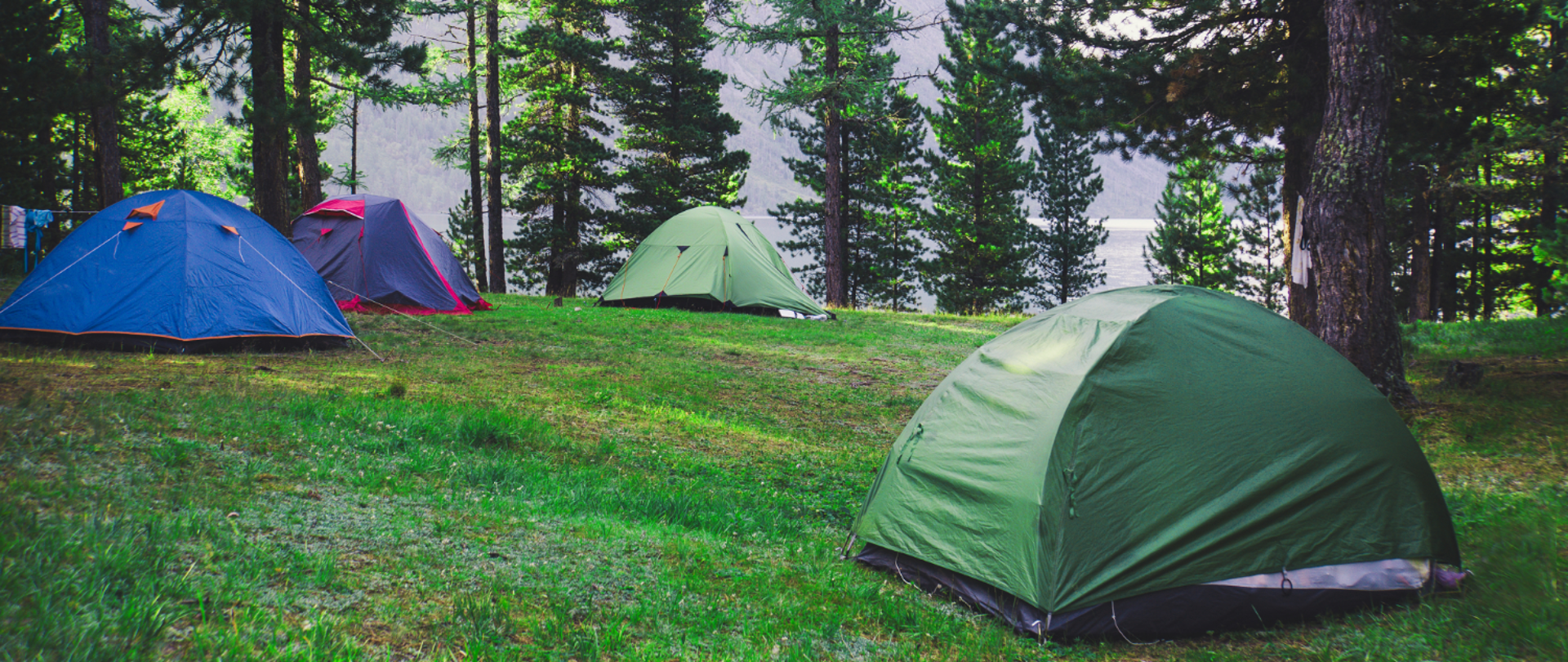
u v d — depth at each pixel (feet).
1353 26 29.53
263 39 51.26
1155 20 44.68
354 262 50.16
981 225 133.59
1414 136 42.86
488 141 87.10
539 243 102.58
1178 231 154.71
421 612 12.62
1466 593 15.58
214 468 17.88
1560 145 53.88
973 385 18.19
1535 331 48.73
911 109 115.55
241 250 35.32
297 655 10.53
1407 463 15.75
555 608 13.29
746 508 21.63
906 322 63.87
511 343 42.70
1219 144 50.31
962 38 124.47
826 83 80.07
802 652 12.85
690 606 14.34
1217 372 16.16
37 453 16.75
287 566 13.32
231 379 27.96
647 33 104.99
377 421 23.86
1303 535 15.35
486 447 23.79
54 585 11.08
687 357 42.86
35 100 53.67
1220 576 15.08
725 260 63.05
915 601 15.97
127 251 33.60
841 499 23.32
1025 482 15.67
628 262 66.54
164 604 11.19
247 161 114.42
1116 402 15.78
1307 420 15.81
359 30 58.34
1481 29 38.99
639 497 20.92
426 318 49.01
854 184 131.44
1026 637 14.75
